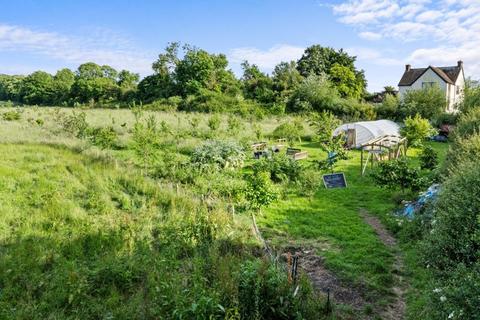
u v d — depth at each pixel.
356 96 64.75
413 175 13.98
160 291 6.71
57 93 84.38
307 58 73.19
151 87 71.06
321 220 11.84
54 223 9.50
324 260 8.95
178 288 6.66
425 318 6.21
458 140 14.50
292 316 6.18
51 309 6.36
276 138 30.00
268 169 16.47
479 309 4.91
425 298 6.55
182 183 14.60
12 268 7.31
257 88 64.25
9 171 12.66
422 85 52.19
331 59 72.25
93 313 6.35
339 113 50.00
